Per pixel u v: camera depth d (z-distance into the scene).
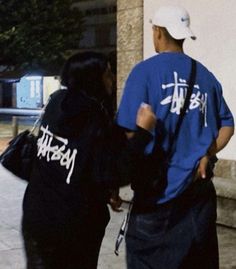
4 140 19.86
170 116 2.87
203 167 2.87
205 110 2.96
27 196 3.05
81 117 2.89
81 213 2.90
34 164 3.10
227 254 5.29
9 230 6.29
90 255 3.03
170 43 2.98
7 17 30.31
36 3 30.36
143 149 2.74
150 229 2.91
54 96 3.10
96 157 2.82
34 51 30.95
